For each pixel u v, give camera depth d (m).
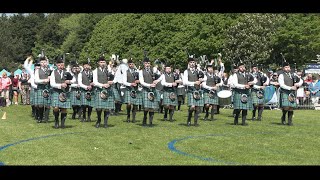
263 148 7.43
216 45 34.34
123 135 8.86
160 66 15.04
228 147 7.51
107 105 10.19
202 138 8.53
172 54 37.28
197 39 35.12
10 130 9.62
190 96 10.58
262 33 33.12
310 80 19.38
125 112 14.80
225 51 33.81
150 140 8.22
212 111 12.34
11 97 19.30
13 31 61.50
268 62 33.19
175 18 39.81
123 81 11.66
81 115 12.34
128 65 11.73
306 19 31.94
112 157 6.59
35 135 8.85
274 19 33.25
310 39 31.08
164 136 8.75
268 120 12.41
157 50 39.44
